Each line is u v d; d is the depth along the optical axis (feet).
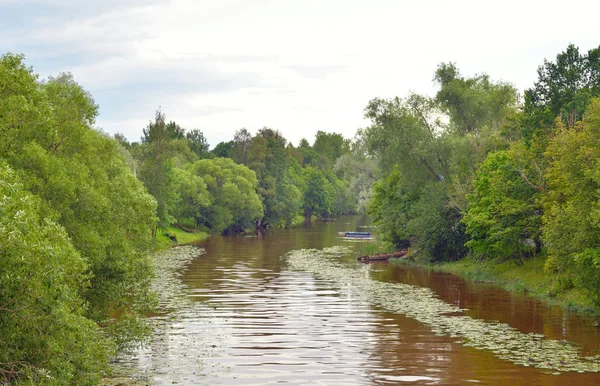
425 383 64.39
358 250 236.63
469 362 72.49
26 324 42.22
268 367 70.74
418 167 197.98
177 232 303.48
